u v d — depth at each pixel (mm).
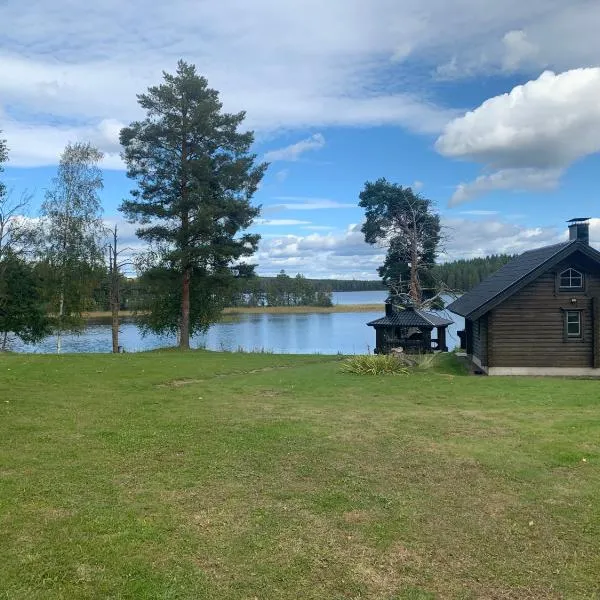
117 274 33562
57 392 13000
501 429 9742
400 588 4613
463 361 24797
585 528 5707
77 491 6469
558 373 20484
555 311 20547
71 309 36031
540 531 5641
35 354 23562
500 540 5449
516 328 20609
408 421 10406
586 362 20484
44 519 5676
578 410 11578
